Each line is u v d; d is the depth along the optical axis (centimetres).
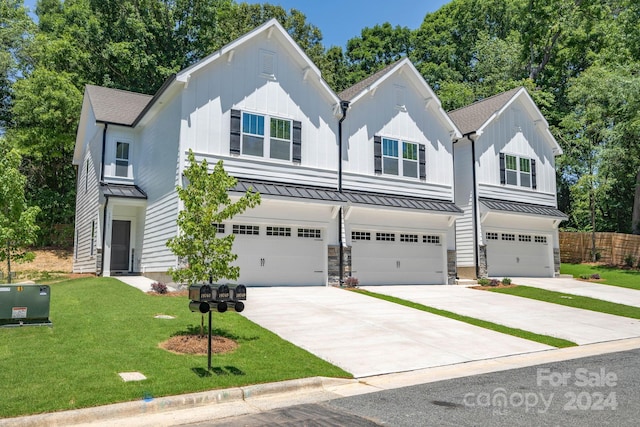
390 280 2177
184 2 3666
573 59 4309
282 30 1914
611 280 2584
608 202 3859
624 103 3070
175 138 1764
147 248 2039
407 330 1261
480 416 633
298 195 1855
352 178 2103
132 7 3494
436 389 786
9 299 1041
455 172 2630
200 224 1010
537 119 2839
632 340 1316
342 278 1994
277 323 1251
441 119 2412
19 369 771
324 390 804
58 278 2117
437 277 2319
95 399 668
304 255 1939
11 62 3312
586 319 1580
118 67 3431
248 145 1844
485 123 2547
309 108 2014
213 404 717
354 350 1048
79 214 2742
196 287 856
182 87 1727
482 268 2467
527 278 2633
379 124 2220
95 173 2341
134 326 1084
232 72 1834
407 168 2283
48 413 621
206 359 891
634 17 3416
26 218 1744
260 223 1823
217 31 3828
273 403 726
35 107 3016
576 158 3375
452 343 1161
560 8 4278
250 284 1808
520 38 4522
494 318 1505
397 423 607
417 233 2270
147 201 2088
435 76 4966
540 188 2828
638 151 3131
